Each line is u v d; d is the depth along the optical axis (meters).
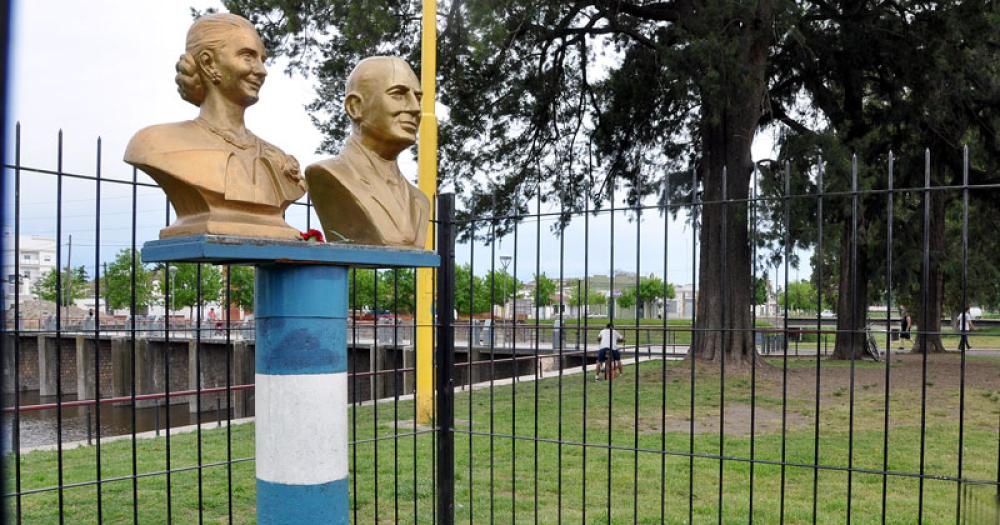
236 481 7.11
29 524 5.70
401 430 8.35
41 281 32.69
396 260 3.84
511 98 15.98
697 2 14.69
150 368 24.52
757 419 10.65
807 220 14.98
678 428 9.93
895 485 7.21
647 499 6.66
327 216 4.02
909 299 28.62
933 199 19.00
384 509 6.24
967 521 2.17
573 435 9.28
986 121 18.44
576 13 16.53
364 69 4.09
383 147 4.09
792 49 17.56
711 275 15.63
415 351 6.68
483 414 10.60
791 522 6.04
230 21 3.52
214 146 3.38
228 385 4.42
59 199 3.65
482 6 12.82
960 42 17.27
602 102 19.23
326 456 3.60
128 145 3.32
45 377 28.80
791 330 4.37
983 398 12.52
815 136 15.50
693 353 4.51
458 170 16.33
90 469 7.52
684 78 13.98
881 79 18.55
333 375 3.65
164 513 6.09
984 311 36.66
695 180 4.54
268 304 3.59
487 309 28.45
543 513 6.19
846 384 14.15
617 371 15.81
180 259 3.30
